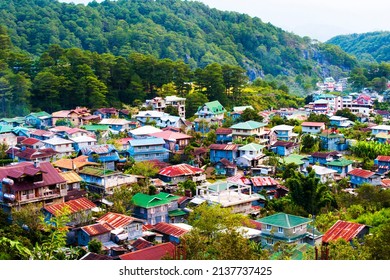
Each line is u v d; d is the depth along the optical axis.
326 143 99.00
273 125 113.94
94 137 94.06
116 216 49.12
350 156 96.69
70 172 63.72
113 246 44.62
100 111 117.12
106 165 77.88
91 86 122.69
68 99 125.00
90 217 49.84
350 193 65.69
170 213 57.41
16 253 32.44
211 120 114.56
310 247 42.09
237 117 116.69
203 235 42.50
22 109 118.50
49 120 110.75
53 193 53.34
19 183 51.09
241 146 88.06
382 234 35.44
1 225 45.00
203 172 78.44
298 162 84.38
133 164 78.56
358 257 33.50
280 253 40.97
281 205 60.75
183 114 124.88
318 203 59.81
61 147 85.50
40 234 44.25
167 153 87.62
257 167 83.06
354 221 51.94
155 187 61.94
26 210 46.31
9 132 94.44
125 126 106.31
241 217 48.53
